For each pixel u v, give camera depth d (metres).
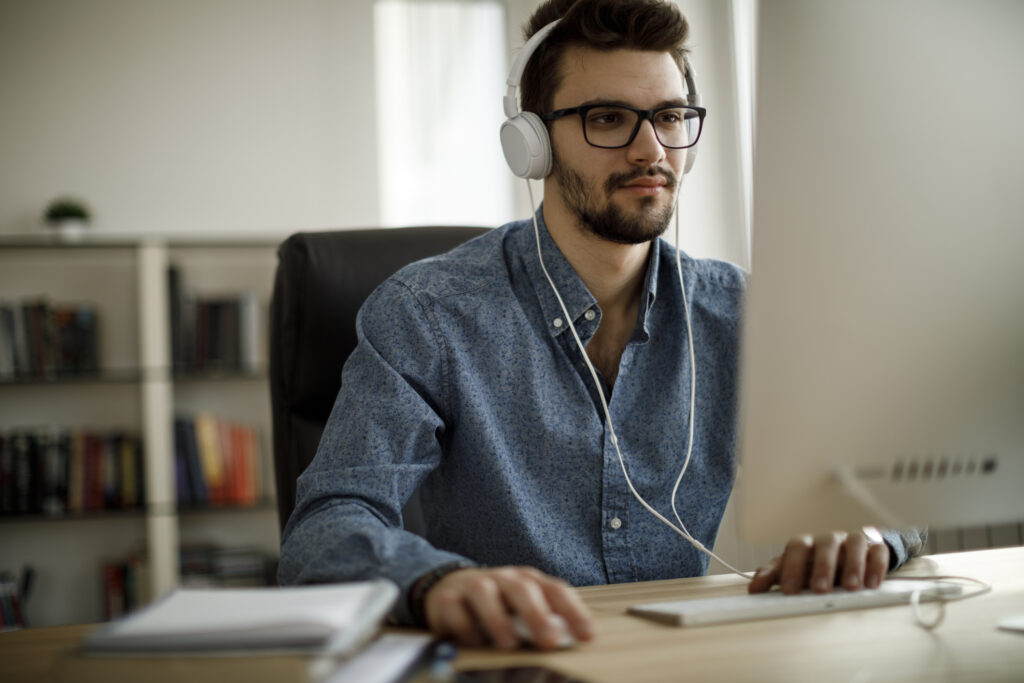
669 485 1.21
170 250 3.47
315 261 1.31
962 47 0.68
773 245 0.67
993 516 0.73
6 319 3.19
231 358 3.31
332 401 1.31
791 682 0.58
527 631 0.67
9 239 3.17
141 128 3.49
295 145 3.55
